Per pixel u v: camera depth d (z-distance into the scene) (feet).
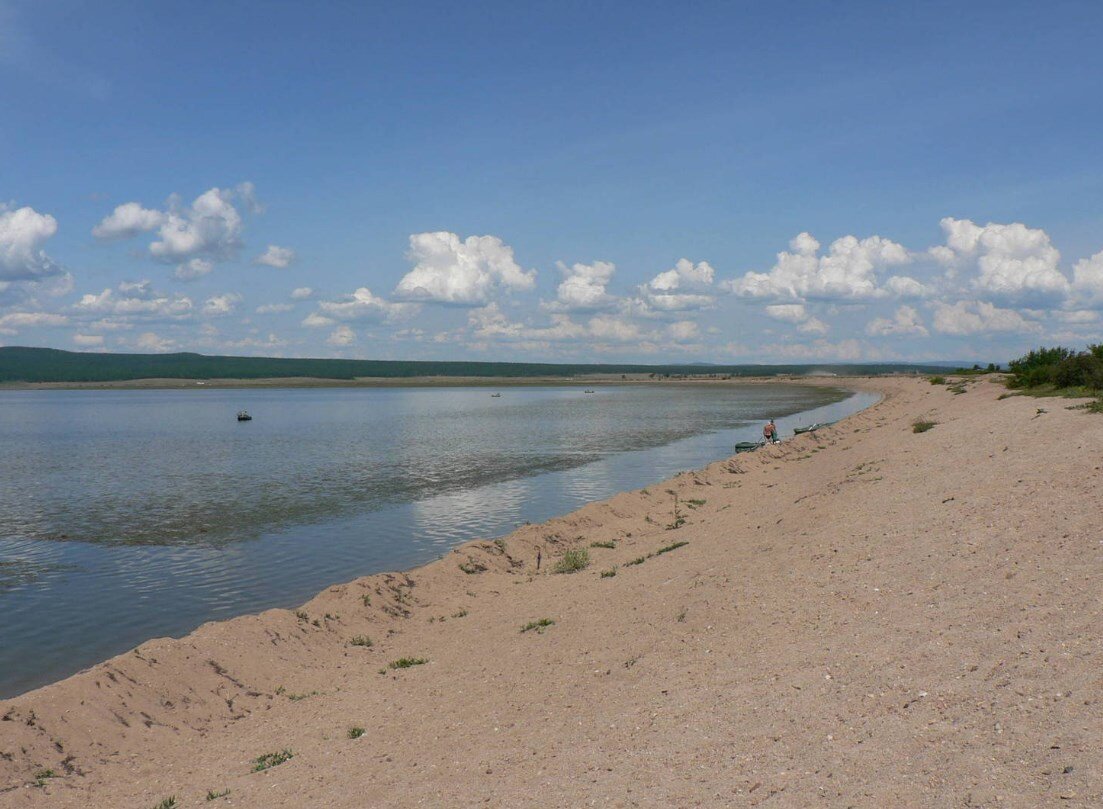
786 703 29.35
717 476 115.96
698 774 25.50
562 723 33.24
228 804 30.60
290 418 328.08
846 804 21.57
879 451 102.17
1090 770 19.81
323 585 69.72
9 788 33.17
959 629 31.78
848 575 43.47
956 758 22.47
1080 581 32.65
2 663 51.72
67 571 74.95
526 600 58.75
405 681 43.96
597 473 138.10
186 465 157.48
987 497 51.80
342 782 31.12
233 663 47.37
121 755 37.14
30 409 434.30
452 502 110.01
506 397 548.31
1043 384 163.53
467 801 27.35
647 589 53.62
